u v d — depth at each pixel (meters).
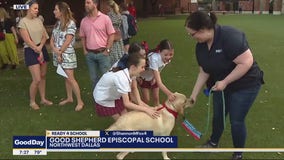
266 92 8.08
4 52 10.52
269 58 12.30
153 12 42.09
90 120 6.45
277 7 41.91
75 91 6.98
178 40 17.53
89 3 6.59
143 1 41.50
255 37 18.36
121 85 4.85
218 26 4.45
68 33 6.73
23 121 6.41
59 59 6.82
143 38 18.44
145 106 5.10
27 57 6.86
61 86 8.63
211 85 4.89
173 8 44.47
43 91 7.34
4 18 11.12
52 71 10.09
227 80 4.39
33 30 6.78
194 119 6.49
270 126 6.18
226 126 6.10
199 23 4.29
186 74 9.80
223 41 4.38
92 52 6.79
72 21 6.82
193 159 5.03
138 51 5.26
